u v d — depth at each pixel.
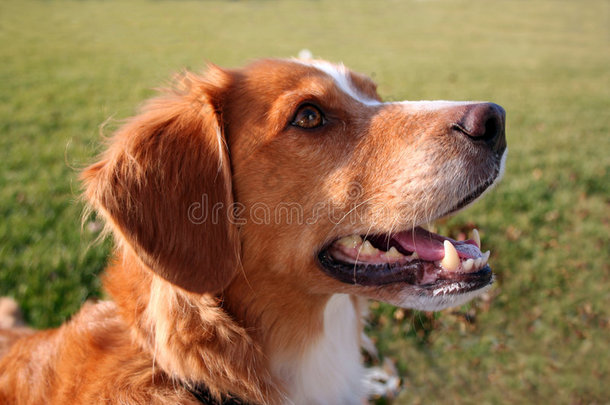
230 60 2.76
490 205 1.07
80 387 0.53
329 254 0.55
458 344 0.76
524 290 0.83
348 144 0.54
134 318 0.54
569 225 1.03
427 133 0.54
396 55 3.26
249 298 0.54
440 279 0.54
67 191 1.02
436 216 0.54
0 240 0.84
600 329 0.79
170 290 0.52
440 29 4.48
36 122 1.52
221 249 0.53
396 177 0.54
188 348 0.52
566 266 0.90
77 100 1.81
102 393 0.52
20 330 0.63
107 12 4.38
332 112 0.55
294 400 0.56
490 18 5.10
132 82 2.16
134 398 0.52
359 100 0.56
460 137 0.53
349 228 0.54
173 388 0.53
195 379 0.52
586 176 1.29
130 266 0.55
